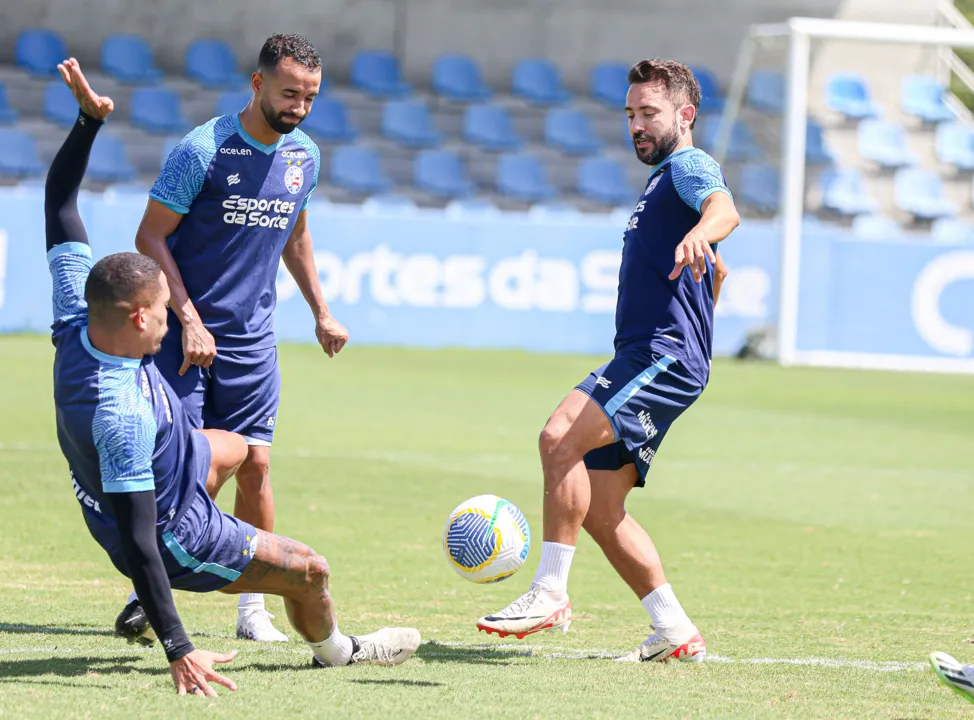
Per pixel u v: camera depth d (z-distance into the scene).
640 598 16.59
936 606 21.12
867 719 13.58
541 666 15.78
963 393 61.97
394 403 49.06
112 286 12.62
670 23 99.19
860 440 44.97
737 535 27.70
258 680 14.28
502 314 70.00
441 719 12.83
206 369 17.70
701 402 54.44
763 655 17.05
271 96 17.02
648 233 16.62
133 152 85.31
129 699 13.16
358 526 26.67
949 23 101.38
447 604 20.16
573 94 99.00
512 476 34.22
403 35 96.19
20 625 17.23
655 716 13.32
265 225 17.70
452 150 91.38
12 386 47.09
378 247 68.38
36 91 86.69
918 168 96.44
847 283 73.44
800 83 72.38
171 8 91.75
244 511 18.53
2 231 63.22
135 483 12.81
